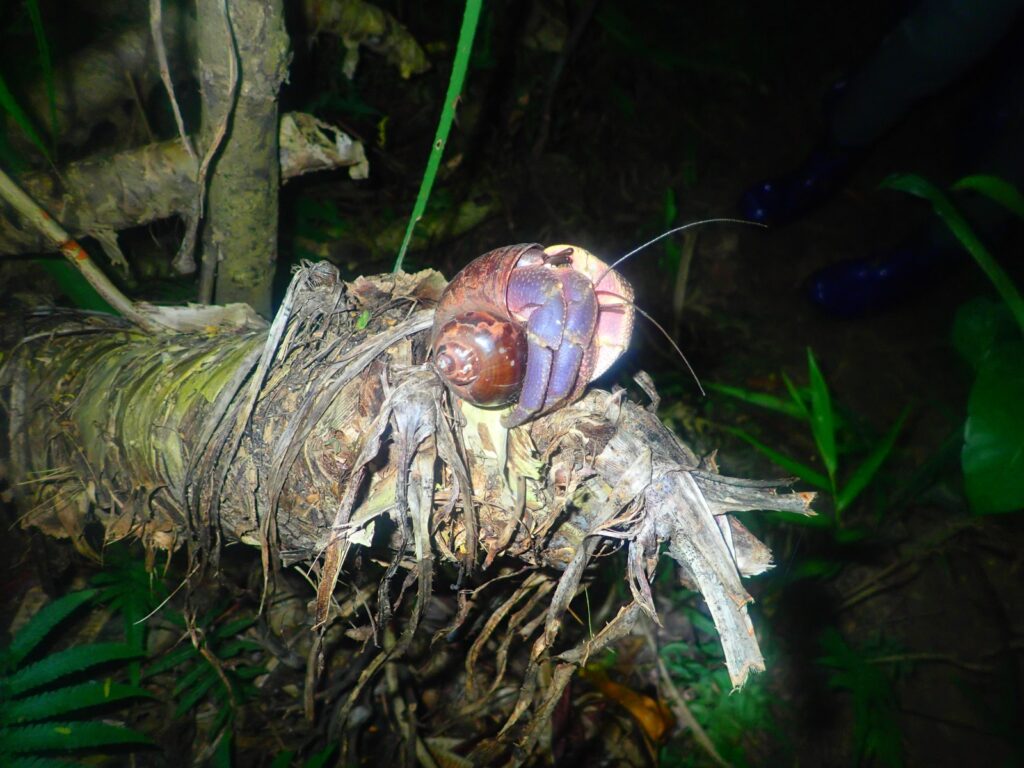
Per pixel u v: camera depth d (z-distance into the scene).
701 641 0.62
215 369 0.33
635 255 0.90
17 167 0.45
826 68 1.12
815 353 0.89
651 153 0.99
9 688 0.41
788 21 1.13
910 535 0.73
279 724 0.49
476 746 0.50
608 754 0.54
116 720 0.47
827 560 0.67
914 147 1.07
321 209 0.72
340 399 0.28
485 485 0.27
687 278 0.91
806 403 0.79
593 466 0.27
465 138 0.84
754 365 0.85
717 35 1.09
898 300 0.91
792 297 0.94
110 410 0.35
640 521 0.27
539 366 0.25
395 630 0.49
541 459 0.27
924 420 0.83
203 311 0.38
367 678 0.34
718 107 1.06
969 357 0.52
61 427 0.37
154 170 0.42
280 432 0.30
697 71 1.05
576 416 0.27
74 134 0.54
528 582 0.32
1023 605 0.69
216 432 0.31
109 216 0.44
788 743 0.59
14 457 0.38
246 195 0.42
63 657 0.42
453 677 0.52
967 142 0.91
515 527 0.28
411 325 0.28
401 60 0.59
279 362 0.31
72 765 0.40
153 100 0.58
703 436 0.75
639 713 0.55
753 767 0.57
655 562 0.28
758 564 0.27
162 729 0.47
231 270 0.46
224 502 0.33
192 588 0.37
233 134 0.40
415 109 0.82
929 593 0.70
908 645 0.66
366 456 0.26
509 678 0.53
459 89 0.27
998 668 0.65
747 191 0.96
